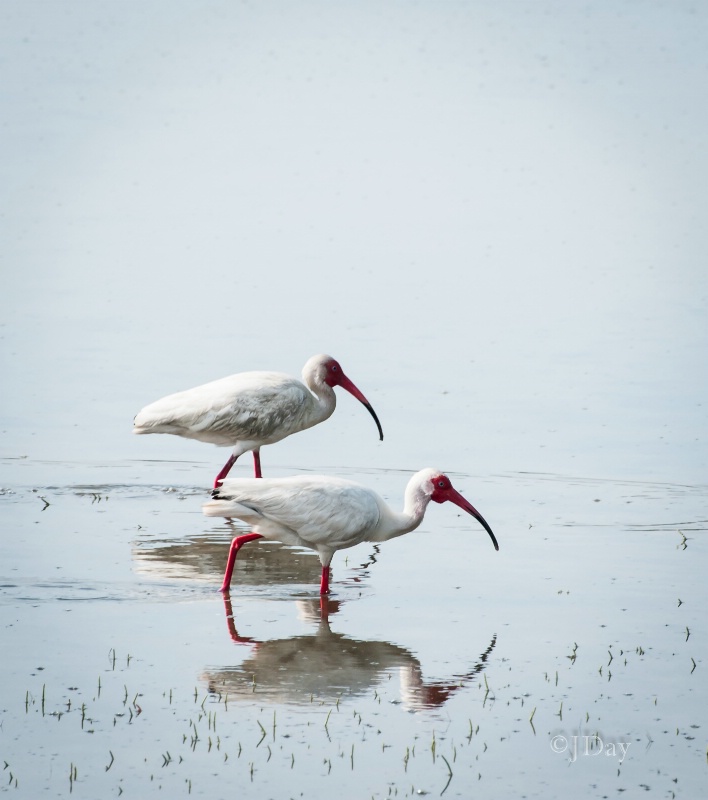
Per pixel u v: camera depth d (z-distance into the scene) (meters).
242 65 62.75
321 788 8.64
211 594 12.35
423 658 10.80
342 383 16.72
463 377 22.19
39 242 32.91
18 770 8.77
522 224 36.47
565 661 10.76
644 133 49.66
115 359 22.91
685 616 11.81
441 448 18.09
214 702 9.88
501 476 16.78
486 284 29.59
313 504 12.05
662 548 13.86
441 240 34.19
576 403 20.61
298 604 12.14
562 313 27.08
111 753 9.04
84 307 26.91
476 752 9.16
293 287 28.86
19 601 11.94
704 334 25.45
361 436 18.78
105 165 42.94
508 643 11.16
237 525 14.71
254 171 42.75
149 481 16.42
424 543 14.16
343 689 10.17
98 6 72.12
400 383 21.78
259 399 15.73
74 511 15.02
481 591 12.53
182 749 9.13
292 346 23.94
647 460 17.50
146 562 13.22
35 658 10.62
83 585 12.44
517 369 22.75
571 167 44.94
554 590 12.54
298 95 56.88
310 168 43.50
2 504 15.20
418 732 9.46
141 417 15.91
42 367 22.31
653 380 22.08
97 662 10.58
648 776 8.87
